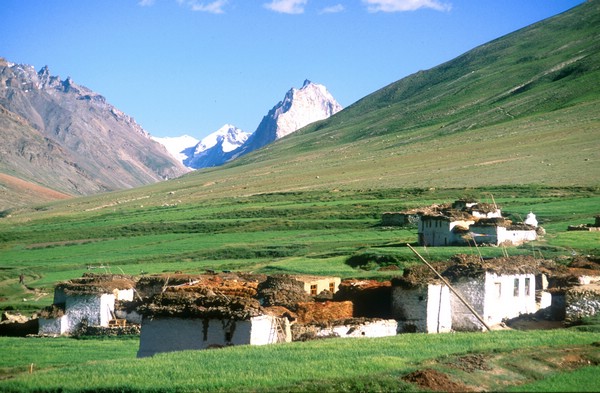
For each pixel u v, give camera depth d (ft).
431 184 611.88
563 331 176.96
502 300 211.41
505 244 334.85
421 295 202.69
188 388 130.93
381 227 453.58
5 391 139.44
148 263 424.46
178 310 179.93
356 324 190.08
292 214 557.74
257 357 151.74
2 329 267.59
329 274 311.27
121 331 249.75
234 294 232.53
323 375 134.10
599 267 256.52
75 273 410.11
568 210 433.07
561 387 124.57
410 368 136.46
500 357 142.41
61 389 136.77
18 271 430.61
